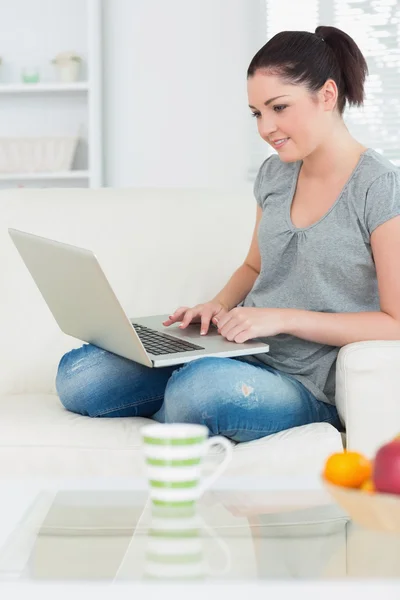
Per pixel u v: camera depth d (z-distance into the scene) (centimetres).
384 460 104
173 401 175
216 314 204
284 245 199
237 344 187
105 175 511
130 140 507
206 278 235
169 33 498
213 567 99
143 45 500
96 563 102
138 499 125
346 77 195
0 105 515
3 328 231
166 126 504
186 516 117
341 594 92
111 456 176
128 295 233
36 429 181
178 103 502
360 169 190
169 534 111
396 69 477
